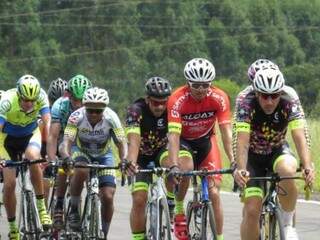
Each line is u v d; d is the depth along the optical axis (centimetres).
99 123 1897
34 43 12788
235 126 1599
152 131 1784
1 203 1972
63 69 12738
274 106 1557
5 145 2047
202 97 1719
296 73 11462
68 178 1991
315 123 5088
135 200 1739
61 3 13962
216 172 1608
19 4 13312
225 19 14625
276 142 1628
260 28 14550
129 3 13888
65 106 1994
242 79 13375
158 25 14038
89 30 13438
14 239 1939
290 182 1566
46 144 2047
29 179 1939
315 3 15300
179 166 1755
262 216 1571
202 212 1658
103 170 1877
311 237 2083
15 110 1950
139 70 12794
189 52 13550
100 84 12519
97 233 1770
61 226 1953
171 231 1691
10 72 12444
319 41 14400
